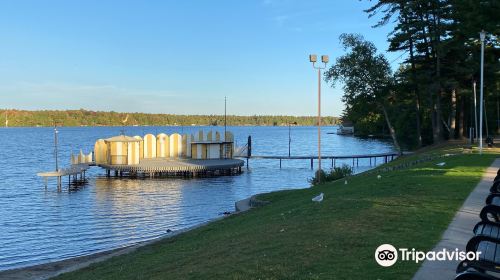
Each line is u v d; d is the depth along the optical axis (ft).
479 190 43.42
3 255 60.03
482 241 17.75
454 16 131.95
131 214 90.38
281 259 24.52
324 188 72.64
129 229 75.92
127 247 56.18
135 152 175.52
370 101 150.20
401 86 147.74
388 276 20.25
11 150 301.22
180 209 96.43
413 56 146.72
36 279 40.91
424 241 25.81
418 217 32.04
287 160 242.37
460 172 58.90
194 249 37.32
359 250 24.77
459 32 131.34
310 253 25.04
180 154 208.13
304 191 77.15
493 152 93.66
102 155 179.11
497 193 26.71
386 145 360.07
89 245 65.16
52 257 58.85
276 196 77.15
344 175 98.94
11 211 94.89
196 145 198.18
